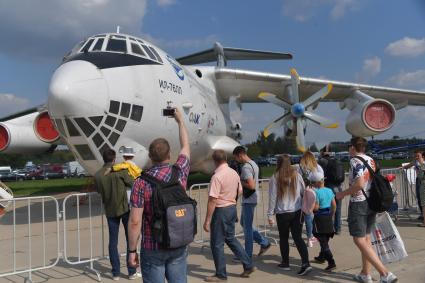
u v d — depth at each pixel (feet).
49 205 42.34
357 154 15.81
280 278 16.79
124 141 27.14
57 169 151.33
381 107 43.73
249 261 16.93
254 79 47.67
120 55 28.43
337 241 22.86
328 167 23.81
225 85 48.44
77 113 24.90
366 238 15.98
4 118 47.93
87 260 18.56
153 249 10.41
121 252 21.38
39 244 24.31
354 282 16.11
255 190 18.25
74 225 30.22
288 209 17.40
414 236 23.50
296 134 43.32
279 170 17.57
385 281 15.03
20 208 40.81
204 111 37.40
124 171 17.30
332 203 17.72
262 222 29.22
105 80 26.00
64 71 25.52
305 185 19.02
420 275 16.38
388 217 16.56
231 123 52.26
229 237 16.63
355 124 43.80
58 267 19.26
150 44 31.94
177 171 10.91
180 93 32.30
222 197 16.40
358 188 15.08
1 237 26.53
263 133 43.37
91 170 27.96
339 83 48.42
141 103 27.68
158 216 10.17
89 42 29.07
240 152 18.38
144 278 10.68
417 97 53.11
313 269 17.98
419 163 26.66
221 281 16.40
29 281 16.69
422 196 26.27
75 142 26.45
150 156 10.94
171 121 30.48
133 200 10.50
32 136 46.50
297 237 17.31
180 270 10.78
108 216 17.16
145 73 28.81
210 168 45.52
